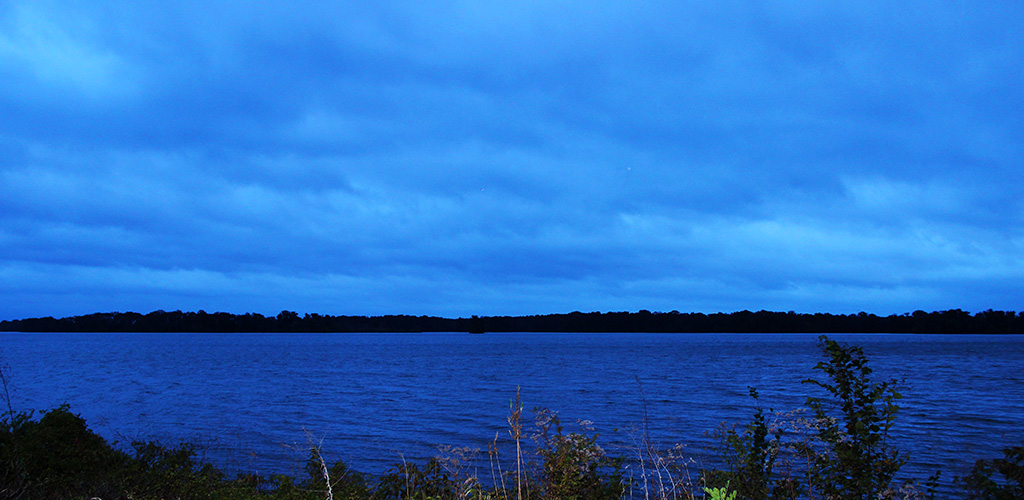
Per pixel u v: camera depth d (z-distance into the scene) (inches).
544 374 2586.1
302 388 1919.3
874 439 202.4
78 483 311.7
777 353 5231.3
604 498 242.1
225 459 653.3
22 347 6855.3
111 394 1678.2
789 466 233.5
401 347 7573.8
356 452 771.4
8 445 321.4
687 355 4847.4
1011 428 859.4
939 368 2839.6
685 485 251.6
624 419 1075.3
